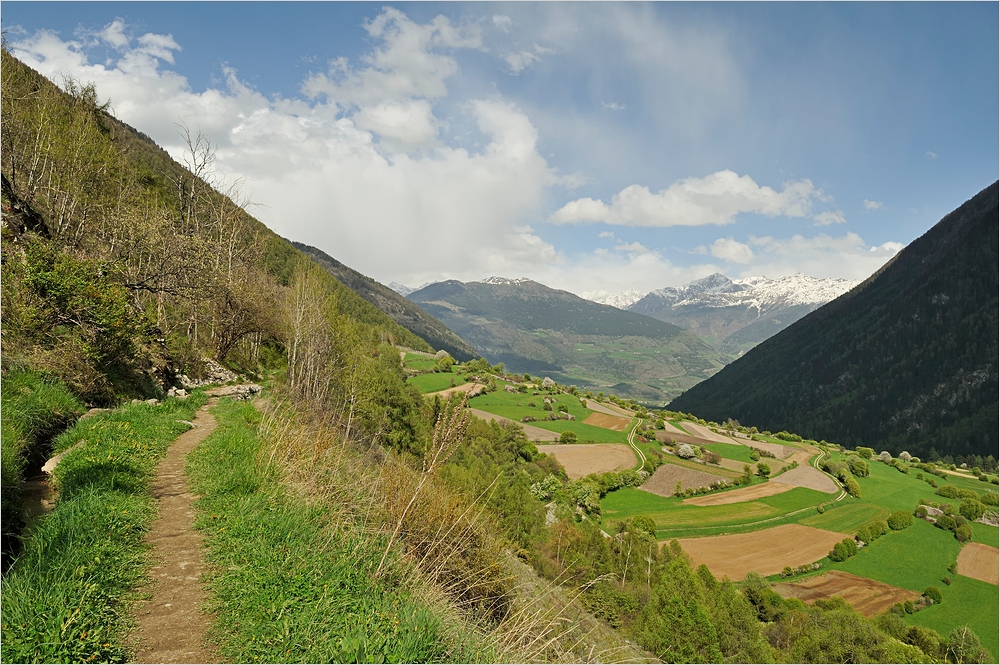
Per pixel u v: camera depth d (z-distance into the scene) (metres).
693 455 96.44
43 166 22.02
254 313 31.58
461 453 37.38
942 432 144.62
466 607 7.14
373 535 7.02
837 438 167.75
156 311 22.25
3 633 3.66
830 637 39.00
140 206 29.62
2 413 7.79
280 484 8.07
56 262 13.32
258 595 4.84
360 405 29.03
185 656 4.09
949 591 53.00
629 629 24.34
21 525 5.54
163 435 10.94
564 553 24.77
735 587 48.06
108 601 4.49
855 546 60.88
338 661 4.03
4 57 20.95
